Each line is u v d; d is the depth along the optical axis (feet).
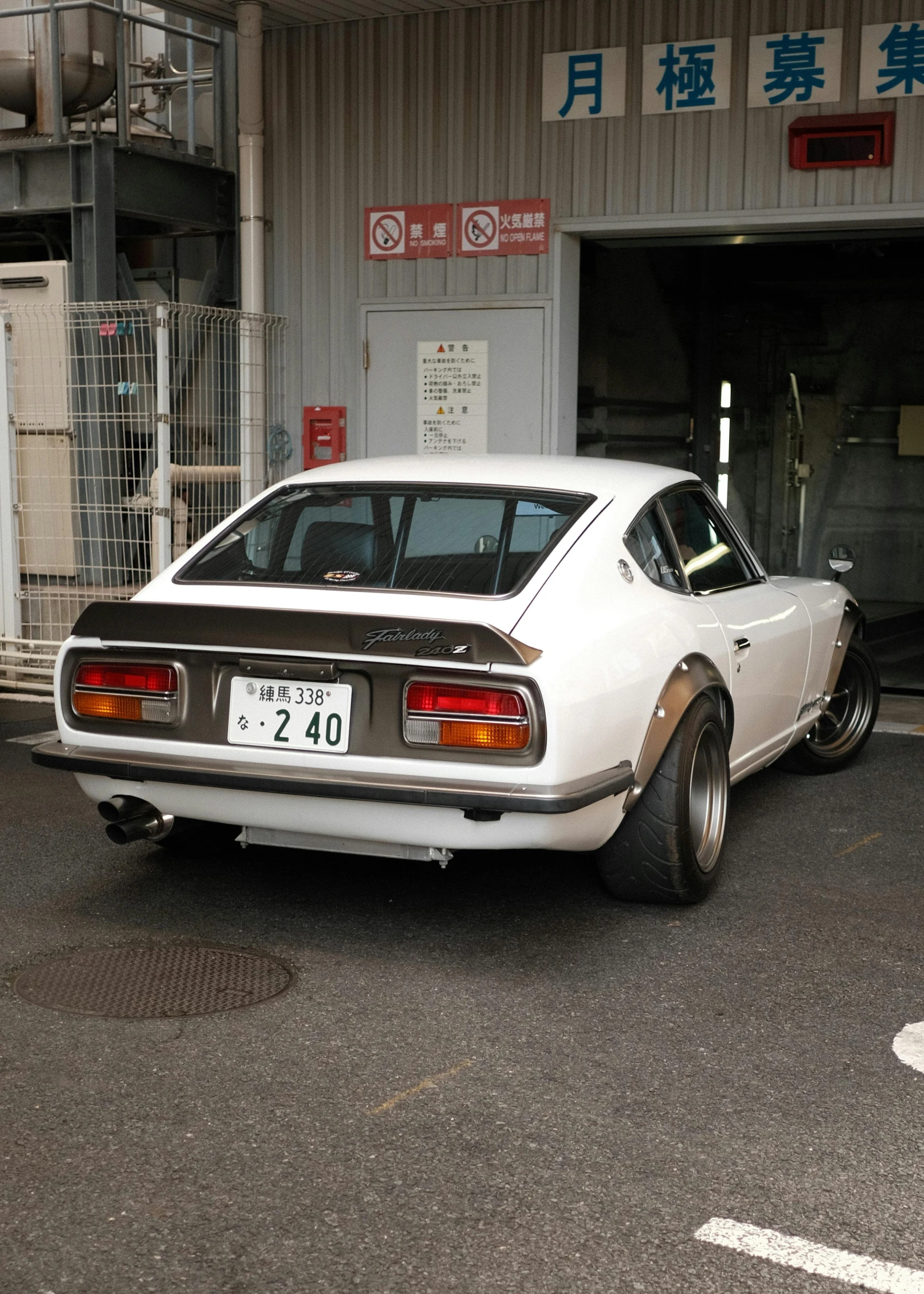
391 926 13.87
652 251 32.42
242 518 15.11
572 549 13.52
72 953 13.01
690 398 34.40
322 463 30.86
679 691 13.76
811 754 20.90
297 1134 9.53
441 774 12.08
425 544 13.87
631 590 13.91
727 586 16.67
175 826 15.92
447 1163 9.15
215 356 31.42
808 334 35.24
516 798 11.73
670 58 27.02
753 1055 10.96
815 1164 9.20
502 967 12.78
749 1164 9.19
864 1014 11.80
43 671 27.22
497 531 13.91
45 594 28.09
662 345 33.14
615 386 31.30
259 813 12.94
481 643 11.87
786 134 26.37
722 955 13.17
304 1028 11.35
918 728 25.38
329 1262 7.98
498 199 28.73
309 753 12.46
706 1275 7.88
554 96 28.02
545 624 12.48
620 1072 10.61
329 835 12.85
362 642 12.12
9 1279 7.78
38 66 32.32
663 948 13.34
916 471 35.40
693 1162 9.20
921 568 35.88
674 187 27.32
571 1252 8.09
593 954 13.15
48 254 34.71
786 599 18.06
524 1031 11.35
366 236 29.94
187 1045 10.98
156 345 26.27
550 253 28.48
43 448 29.86
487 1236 8.26
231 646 12.59
